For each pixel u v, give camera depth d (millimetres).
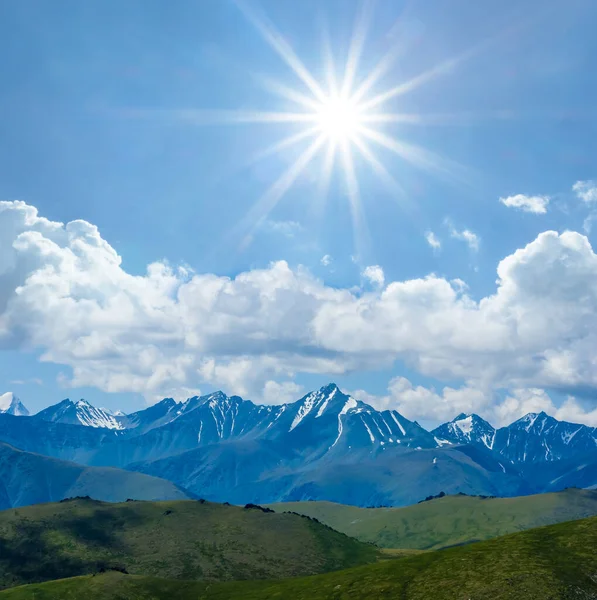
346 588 123500
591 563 105312
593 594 94750
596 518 129875
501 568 107938
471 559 118062
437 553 134000
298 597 129000
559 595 94125
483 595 98000
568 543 116375
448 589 104438
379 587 117125
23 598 153875
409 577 118125
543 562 107812
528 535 126875
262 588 153625
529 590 96688
